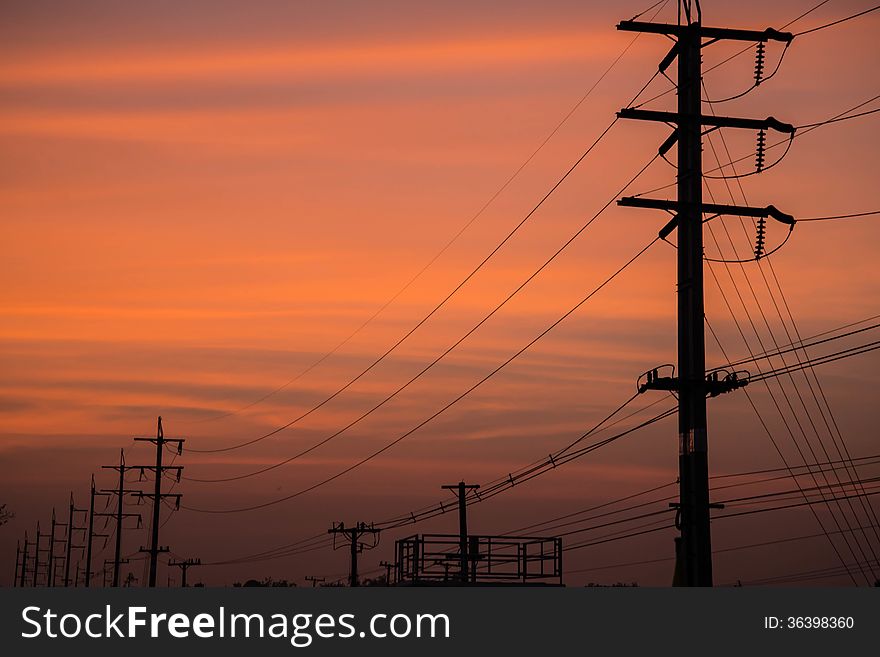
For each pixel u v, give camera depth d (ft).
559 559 275.18
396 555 280.31
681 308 174.81
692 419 169.68
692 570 166.91
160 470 483.51
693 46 180.86
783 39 180.04
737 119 179.63
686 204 176.65
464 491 385.70
